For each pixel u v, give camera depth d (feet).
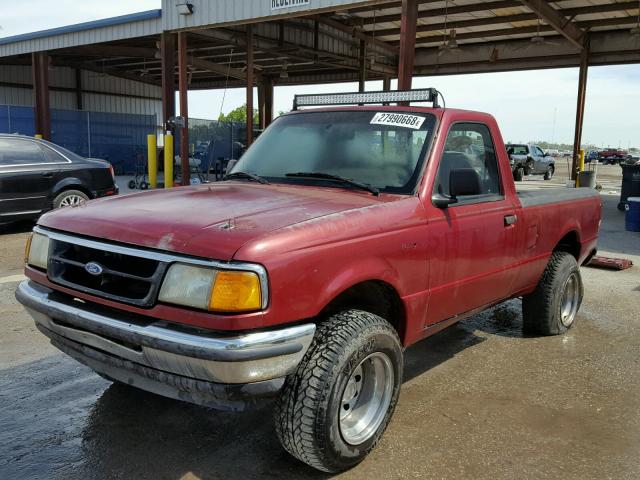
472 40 78.84
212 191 12.11
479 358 16.21
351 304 11.28
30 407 12.57
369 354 10.03
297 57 78.28
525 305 17.94
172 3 54.75
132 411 12.46
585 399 13.61
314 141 13.67
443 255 12.07
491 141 14.40
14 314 18.75
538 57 77.15
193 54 87.15
